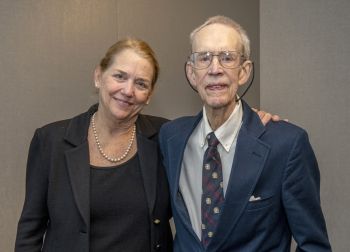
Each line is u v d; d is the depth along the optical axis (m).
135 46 1.34
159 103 2.06
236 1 2.04
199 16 2.04
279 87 1.92
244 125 1.24
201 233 1.22
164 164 1.43
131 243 1.35
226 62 1.17
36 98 1.99
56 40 1.99
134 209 1.36
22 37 1.97
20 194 2.01
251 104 2.04
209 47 1.17
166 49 2.05
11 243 2.02
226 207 1.17
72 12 2.00
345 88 1.85
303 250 1.19
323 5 1.86
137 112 1.40
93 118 1.46
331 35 1.86
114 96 1.33
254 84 2.04
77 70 2.01
